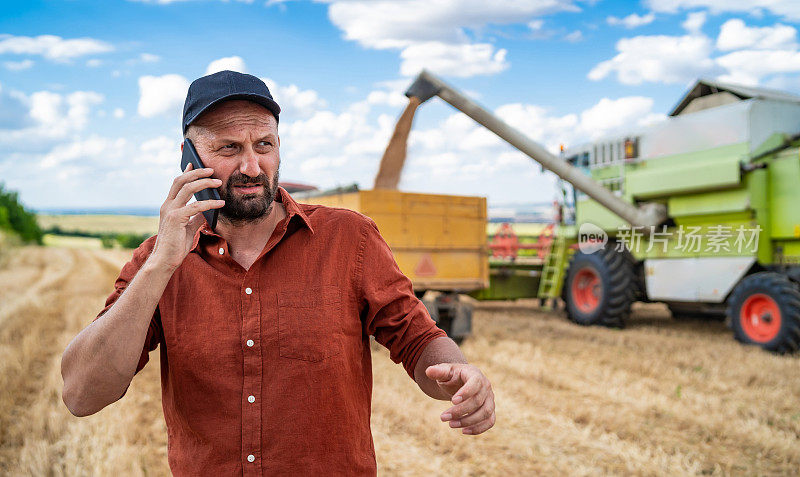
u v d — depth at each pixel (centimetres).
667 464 402
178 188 139
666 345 780
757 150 789
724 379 612
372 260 159
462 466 404
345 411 150
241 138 144
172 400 152
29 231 5906
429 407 527
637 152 924
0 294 1512
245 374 145
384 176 750
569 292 1016
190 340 147
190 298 150
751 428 463
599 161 977
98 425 469
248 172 144
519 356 711
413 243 788
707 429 466
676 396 552
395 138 705
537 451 429
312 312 149
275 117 153
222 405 145
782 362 670
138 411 517
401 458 420
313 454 145
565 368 652
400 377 627
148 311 136
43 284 1886
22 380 614
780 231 776
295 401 145
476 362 697
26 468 389
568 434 462
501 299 1123
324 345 148
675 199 867
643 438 455
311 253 153
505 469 399
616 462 410
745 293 771
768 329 746
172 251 137
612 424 480
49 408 512
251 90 144
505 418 498
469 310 813
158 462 413
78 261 3444
